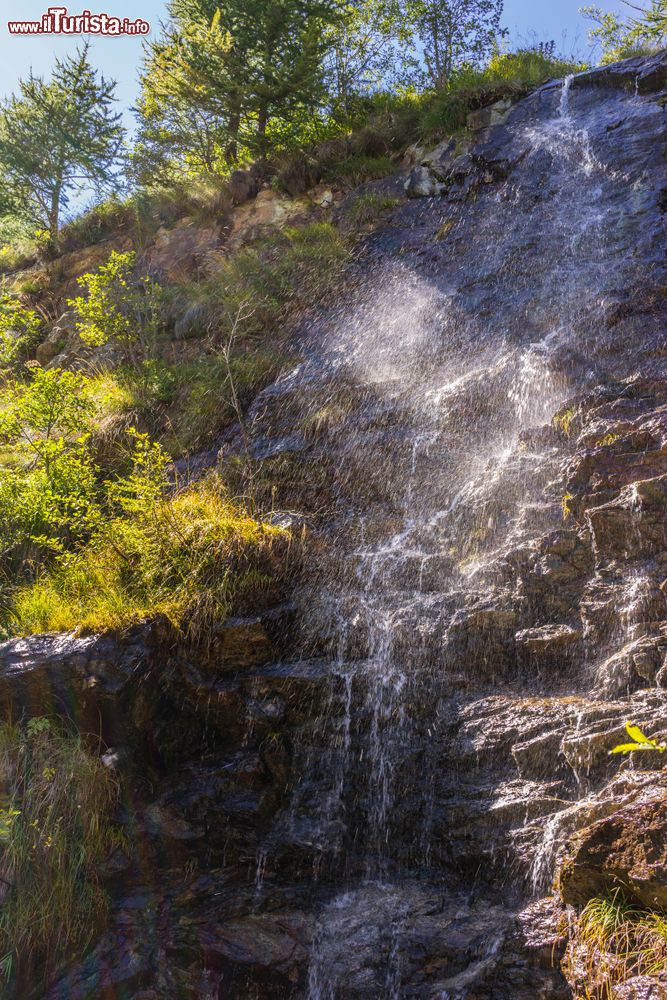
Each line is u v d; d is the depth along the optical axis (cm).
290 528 631
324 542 640
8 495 727
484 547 599
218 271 1160
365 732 495
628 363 690
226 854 461
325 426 773
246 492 723
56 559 678
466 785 448
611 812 372
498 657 508
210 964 408
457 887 422
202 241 1282
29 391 834
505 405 726
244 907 432
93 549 659
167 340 1080
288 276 1083
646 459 557
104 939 416
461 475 681
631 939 317
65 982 397
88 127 1538
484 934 378
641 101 1063
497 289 901
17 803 432
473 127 1205
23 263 1582
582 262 870
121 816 459
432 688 502
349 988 382
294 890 440
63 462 770
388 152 1284
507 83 1229
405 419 758
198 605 545
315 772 491
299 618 566
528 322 822
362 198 1184
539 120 1145
